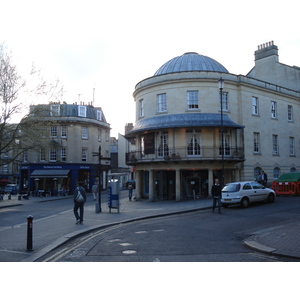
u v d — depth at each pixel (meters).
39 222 14.74
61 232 11.41
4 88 26.36
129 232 11.50
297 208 16.58
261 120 28.86
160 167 25.75
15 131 27.89
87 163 44.56
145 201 26.73
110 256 7.79
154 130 26.16
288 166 31.19
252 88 28.36
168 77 26.55
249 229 11.45
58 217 16.75
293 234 9.50
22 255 7.88
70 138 44.38
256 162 27.77
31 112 27.91
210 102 25.97
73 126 44.62
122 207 22.38
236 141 26.19
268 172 28.81
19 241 9.75
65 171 42.69
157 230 11.67
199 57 29.05
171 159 24.77
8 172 56.12
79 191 13.60
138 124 27.75
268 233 9.91
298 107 33.53
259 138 28.52
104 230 12.34
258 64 37.00
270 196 19.75
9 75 26.66
